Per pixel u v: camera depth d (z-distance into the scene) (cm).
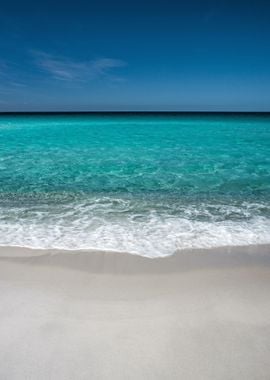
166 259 406
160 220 562
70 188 796
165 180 887
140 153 1421
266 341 249
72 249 433
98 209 628
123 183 852
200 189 791
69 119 5275
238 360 228
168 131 2720
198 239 474
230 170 1026
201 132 2594
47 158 1264
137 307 297
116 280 351
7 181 865
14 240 464
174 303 304
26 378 210
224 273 370
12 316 279
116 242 459
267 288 336
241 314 286
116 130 2827
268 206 650
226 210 623
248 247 446
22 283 341
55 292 324
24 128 2955
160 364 223
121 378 211
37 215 587
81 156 1323
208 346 243
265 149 1543
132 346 241
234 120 4797
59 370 217
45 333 255
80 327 264
